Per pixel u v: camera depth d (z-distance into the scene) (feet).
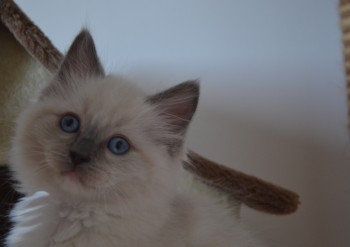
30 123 1.33
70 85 1.39
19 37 1.67
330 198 1.92
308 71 1.95
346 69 1.62
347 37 1.60
